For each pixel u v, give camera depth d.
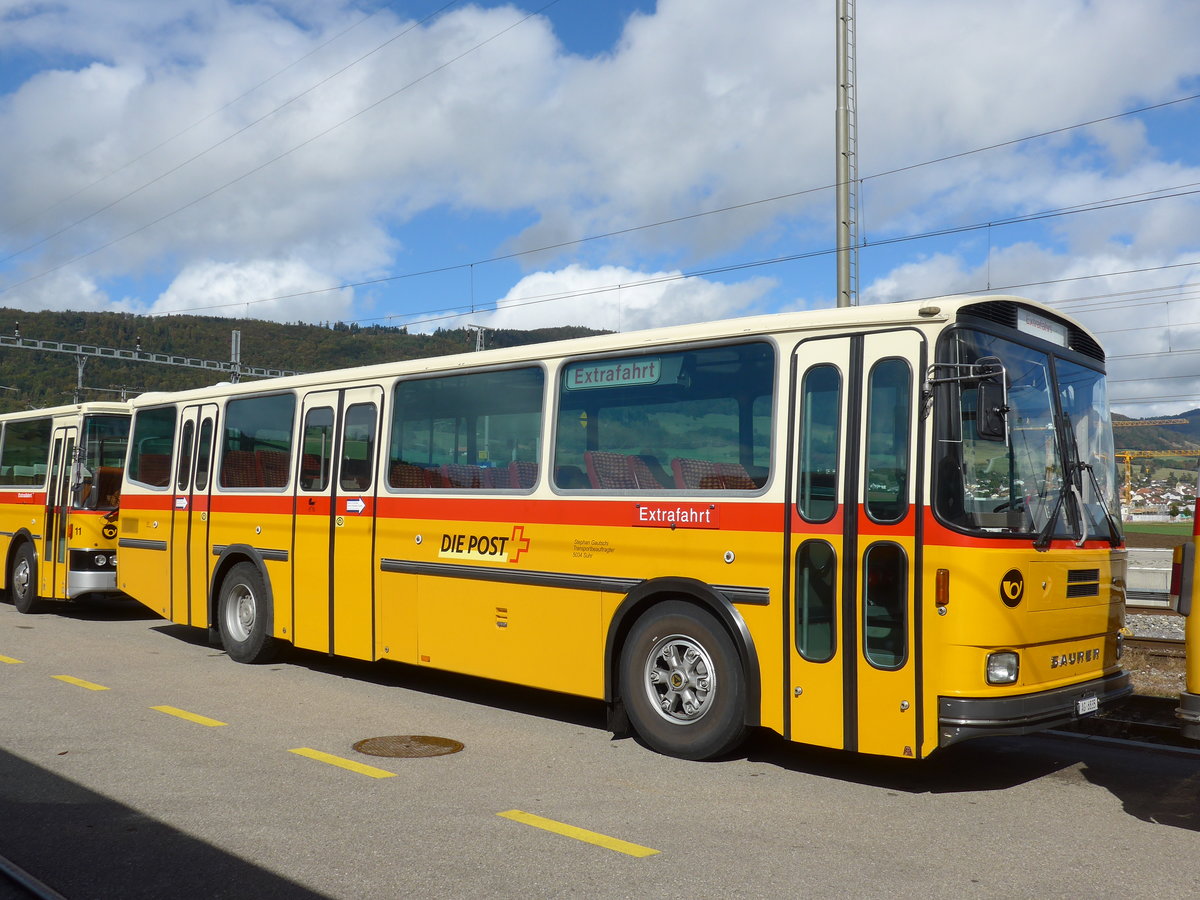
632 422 7.46
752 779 6.50
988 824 5.62
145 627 13.35
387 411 9.34
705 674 6.90
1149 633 12.88
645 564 7.21
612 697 7.38
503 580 8.12
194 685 9.38
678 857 4.97
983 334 6.31
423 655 8.75
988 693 5.83
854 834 5.39
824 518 6.38
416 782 6.25
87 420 13.71
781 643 6.48
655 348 7.39
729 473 6.88
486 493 8.33
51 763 6.53
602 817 5.60
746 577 6.66
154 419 12.37
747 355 6.89
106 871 4.70
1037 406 6.63
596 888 4.54
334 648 9.59
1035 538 6.16
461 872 4.71
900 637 6.03
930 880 4.71
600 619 7.46
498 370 8.44
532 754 7.05
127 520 12.55
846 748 6.18
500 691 9.45
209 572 11.16
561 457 7.86
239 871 4.70
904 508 6.07
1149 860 5.04
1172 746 7.58
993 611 5.86
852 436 6.32
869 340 6.36
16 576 14.96
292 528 10.12
